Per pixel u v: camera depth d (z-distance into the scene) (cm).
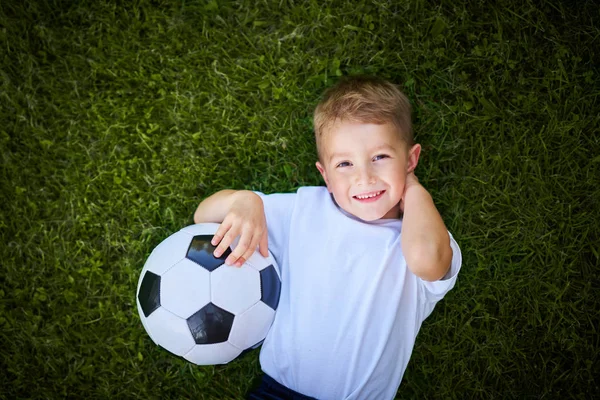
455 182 239
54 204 244
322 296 193
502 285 237
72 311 243
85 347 241
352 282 192
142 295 180
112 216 245
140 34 248
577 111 238
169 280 174
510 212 237
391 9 242
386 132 186
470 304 239
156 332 178
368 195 187
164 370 243
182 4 246
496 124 239
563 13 236
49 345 241
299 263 198
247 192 197
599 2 237
